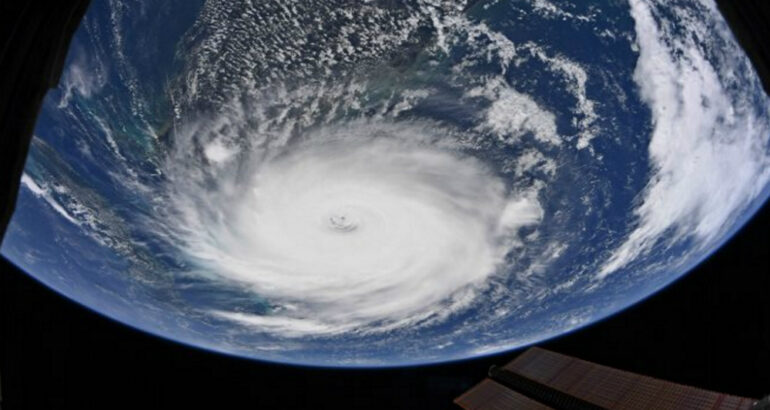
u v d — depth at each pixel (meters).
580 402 37.62
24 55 3.42
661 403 31.61
